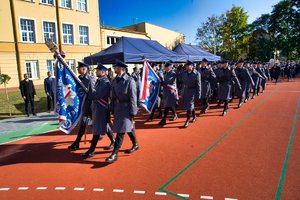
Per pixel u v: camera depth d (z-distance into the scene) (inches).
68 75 227.3
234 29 1653.5
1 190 168.1
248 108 418.3
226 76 366.0
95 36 1087.6
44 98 595.2
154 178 175.6
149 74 293.9
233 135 268.7
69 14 979.9
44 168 201.2
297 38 1544.0
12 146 264.7
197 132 285.6
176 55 489.1
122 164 201.8
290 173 175.9
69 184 172.2
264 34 1785.2
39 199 154.9
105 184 169.9
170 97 319.0
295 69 1184.8
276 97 535.8
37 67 884.0
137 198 151.2
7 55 804.0
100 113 211.5
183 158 209.5
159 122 336.8
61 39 953.5
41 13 886.4
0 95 606.9
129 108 203.3
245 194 151.0
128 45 397.7
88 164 204.7
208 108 425.7
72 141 273.1
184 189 159.3
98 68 213.2
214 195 151.1
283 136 258.2
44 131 324.5
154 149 233.5
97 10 1091.3
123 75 202.1
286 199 144.6
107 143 256.2
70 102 227.6
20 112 482.3
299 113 364.5
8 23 803.4
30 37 869.8
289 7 1555.1
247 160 200.4
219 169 185.9
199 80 301.0
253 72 517.0
